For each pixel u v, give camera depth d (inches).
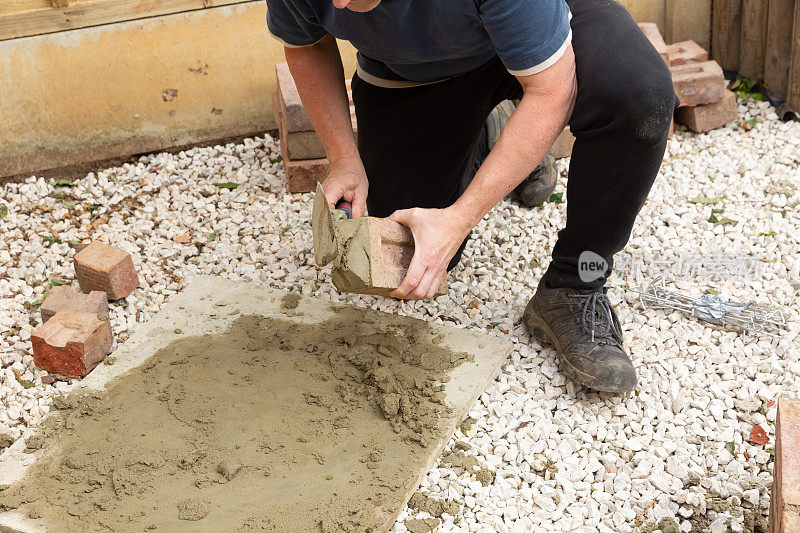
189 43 142.9
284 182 140.3
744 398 96.9
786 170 135.9
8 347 108.1
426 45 83.7
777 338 104.7
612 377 94.7
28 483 85.4
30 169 142.7
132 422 92.2
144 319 111.8
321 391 95.8
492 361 100.0
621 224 91.4
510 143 80.4
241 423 91.7
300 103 129.3
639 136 82.4
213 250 125.8
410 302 113.3
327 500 82.7
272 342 103.6
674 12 160.7
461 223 80.7
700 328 107.7
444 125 99.7
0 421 96.8
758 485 86.4
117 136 146.9
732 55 160.9
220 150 149.6
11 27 132.6
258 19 144.6
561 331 99.4
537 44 75.7
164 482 84.8
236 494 83.4
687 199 132.6
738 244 122.0
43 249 125.8
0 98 137.4
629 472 89.3
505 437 93.8
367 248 76.9
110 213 134.9
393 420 92.0
